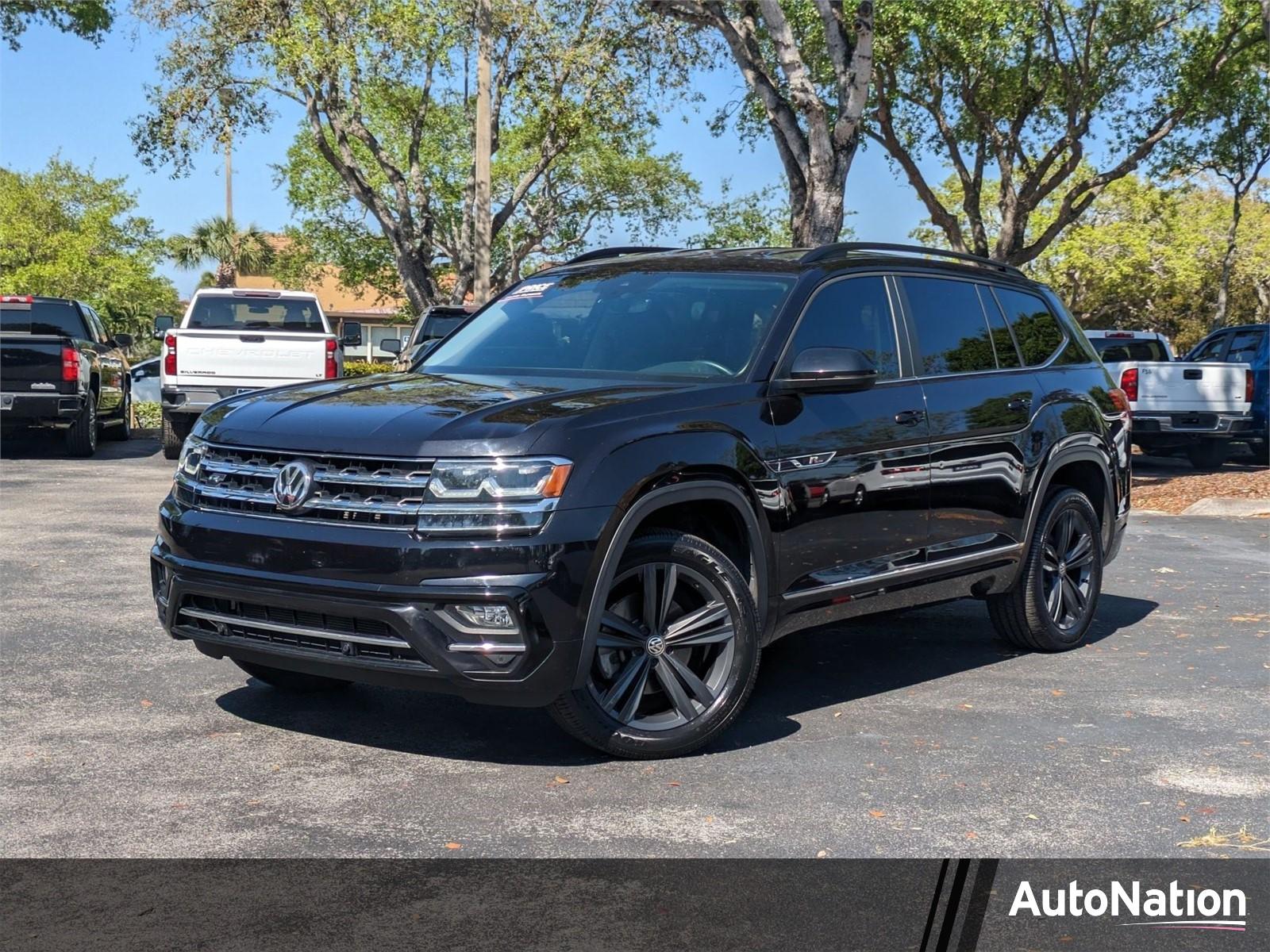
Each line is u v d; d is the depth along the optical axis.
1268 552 11.12
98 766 4.80
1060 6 26.56
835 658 6.84
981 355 6.71
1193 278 49.50
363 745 5.11
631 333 5.89
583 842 4.12
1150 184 33.50
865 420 5.80
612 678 4.93
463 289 32.69
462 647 4.53
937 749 5.21
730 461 5.13
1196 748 5.28
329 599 4.61
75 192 54.62
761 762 5.00
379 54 28.64
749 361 5.55
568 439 4.71
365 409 4.98
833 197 17.50
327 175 41.25
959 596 6.52
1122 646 7.30
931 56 27.02
